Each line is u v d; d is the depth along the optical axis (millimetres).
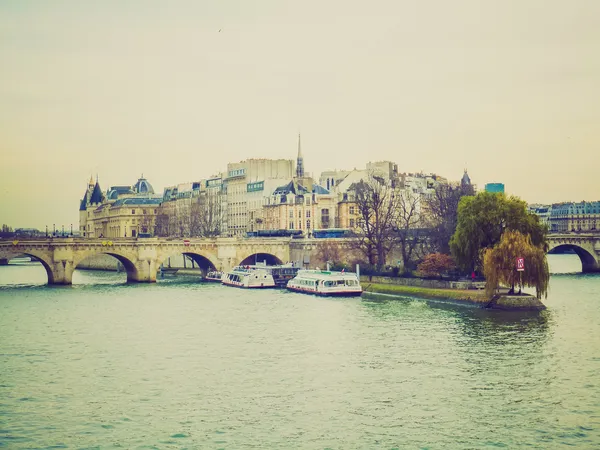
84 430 95625
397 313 172750
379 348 134125
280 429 95125
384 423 96500
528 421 96375
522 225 179500
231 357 130750
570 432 92812
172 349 137875
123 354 134375
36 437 93500
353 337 144375
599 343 134500
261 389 111188
